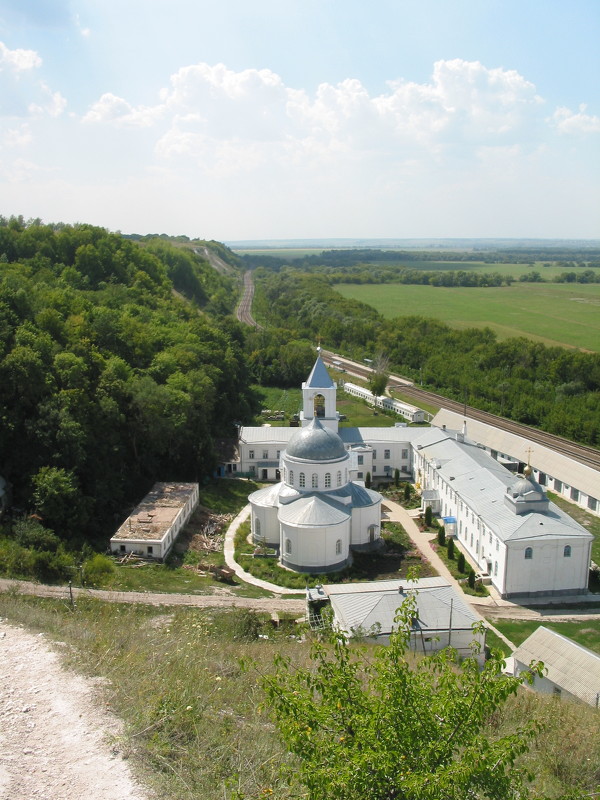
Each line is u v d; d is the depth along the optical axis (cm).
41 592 6244
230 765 2759
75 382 9738
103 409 9612
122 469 9906
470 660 2467
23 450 8862
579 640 6606
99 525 8788
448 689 2350
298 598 7162
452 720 2281
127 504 9538
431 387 19412
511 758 2167
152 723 3012
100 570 7088
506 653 6259
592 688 5050
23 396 9144
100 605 6006
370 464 11594
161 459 10906
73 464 8856
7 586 6328
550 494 11019
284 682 2566
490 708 2288
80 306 12812
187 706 3166
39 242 17438
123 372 10931
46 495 8075
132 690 3316
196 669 3803
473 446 11262
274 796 2380
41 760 2711
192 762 2767
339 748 2216
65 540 7888
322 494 8488
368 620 5900
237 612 6253
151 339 13312
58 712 3064
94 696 3225
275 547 8700
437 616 6016
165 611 6244
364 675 3841
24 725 2952
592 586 7881
